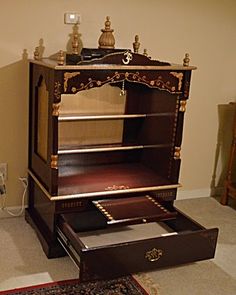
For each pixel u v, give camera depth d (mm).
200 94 3230
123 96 2877
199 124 3299
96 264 2041
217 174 3482
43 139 2514
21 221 2805
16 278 2176
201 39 3107
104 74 2271
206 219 3043
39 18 2619
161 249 2182
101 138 2920
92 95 2797
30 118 2703
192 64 3139
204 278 2287
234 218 3088
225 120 3369
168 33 2996
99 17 2766
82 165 2865
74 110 2779
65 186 2484
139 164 2967
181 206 3252
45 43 2674
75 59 2328
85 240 2576
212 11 3078
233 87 3320
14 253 2400
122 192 2492
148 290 2141
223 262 2467
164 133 2693
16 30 2590
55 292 2084
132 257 2121
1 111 2689
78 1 2684
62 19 2674
